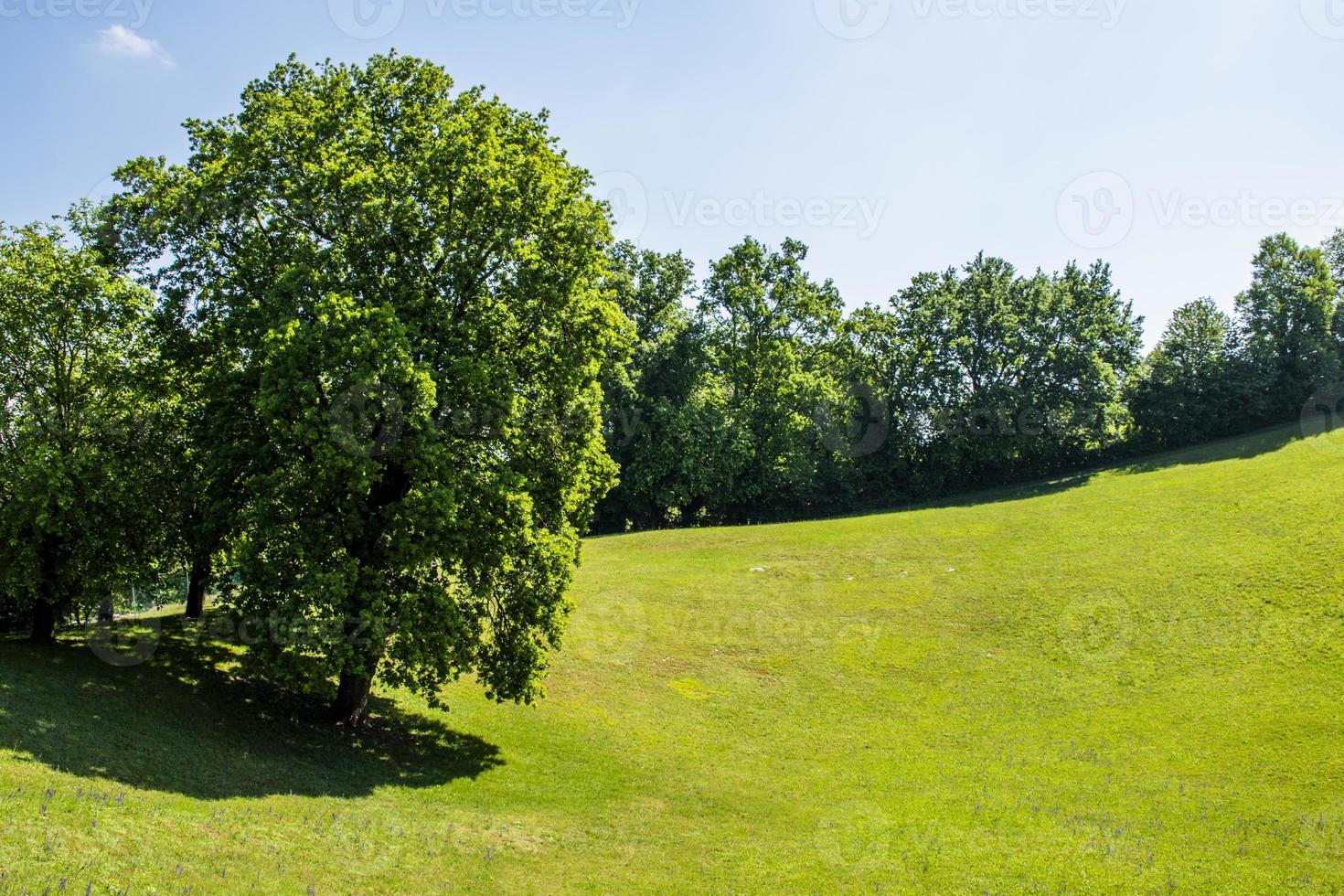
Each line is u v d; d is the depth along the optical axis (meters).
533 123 25.48
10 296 22.66
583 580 44.41
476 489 22.36
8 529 21.47
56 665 21.53
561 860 17.28
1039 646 33.56
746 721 29.27
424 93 25.25
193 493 23.00
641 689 31.56
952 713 29.39
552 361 24.52
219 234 23.80
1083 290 80.44
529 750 25.44
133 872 11.83
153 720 19.59
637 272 68.62
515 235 23.83
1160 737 25.67
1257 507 43.97
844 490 75.62
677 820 20.89
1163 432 79.25
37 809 12.86
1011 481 77.12
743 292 71.38
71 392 23.73
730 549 50.28
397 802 18.98
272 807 16.39
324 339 20.02
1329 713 24.89
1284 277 80.31
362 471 19.77
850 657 34.41
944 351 73.25
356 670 19.92
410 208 22.56
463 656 22.42
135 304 24.42
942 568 43.12
